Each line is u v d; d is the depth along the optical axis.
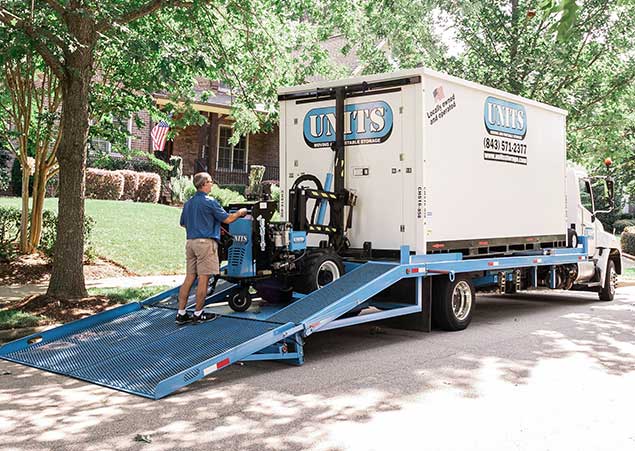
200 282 7.82
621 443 4.87
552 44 16.12
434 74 8.84
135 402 5.91
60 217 10.52
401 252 8.52
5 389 6.37
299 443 4.84
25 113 13.76
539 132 11.41
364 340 8.88
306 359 7.71
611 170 32.88
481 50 17.28
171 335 7.51
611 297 13.58
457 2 10.63
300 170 9.83
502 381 6.64
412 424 5.28
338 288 8.06
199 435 5.02
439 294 9.36
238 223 8.23
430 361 7.55
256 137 29.19
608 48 16.86
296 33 13.48
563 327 9.98
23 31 9.14
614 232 37.25
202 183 7.95
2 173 20.22
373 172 9.12
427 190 8.78
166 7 11.12
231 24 12.58
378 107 9.06
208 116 26.80
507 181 10.52
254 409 5.70
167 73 10.36
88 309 10.15
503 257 10.48
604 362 7.53
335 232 9.18
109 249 15.69
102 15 9.59
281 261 8.34
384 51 14.77
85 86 10.43
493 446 4.79
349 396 6.09
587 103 17.00
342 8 12.73
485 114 10.01
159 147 22.66
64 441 4.89
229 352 6.57
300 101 9.81
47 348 7.78
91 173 21.44
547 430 5.15
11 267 13.34
